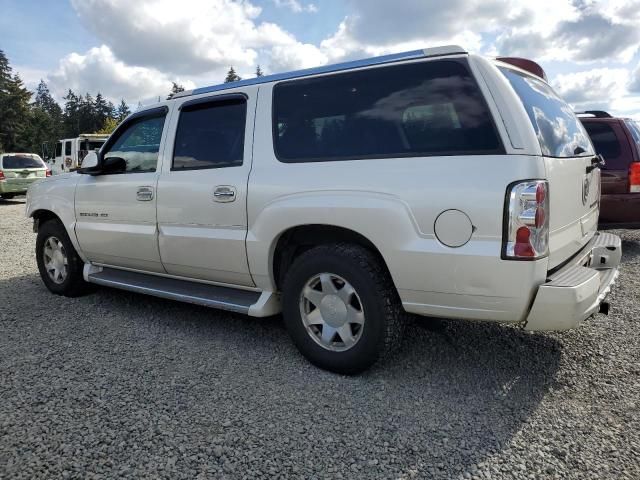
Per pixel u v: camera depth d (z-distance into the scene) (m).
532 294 2.62
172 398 2.96
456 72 2.85
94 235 4.62
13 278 6.02
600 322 4.16
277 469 2.31
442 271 2.74
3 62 63.03
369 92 3.13
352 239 3.23
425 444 2.50
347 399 2.94
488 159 2.64
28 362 3.49
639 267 6.06
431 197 2.74
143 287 4.29
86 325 4.25
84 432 2.61
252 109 3.61
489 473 2.28
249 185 3.47
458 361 3.44
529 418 2.73
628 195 6.25
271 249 3.42
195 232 3.83
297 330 3.37
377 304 3.01
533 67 3.60
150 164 4.21
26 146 65.38
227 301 3.71
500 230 2.58
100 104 111.12
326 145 3.23
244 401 2.92
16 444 2.51
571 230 3.12
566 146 3.27
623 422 2.68
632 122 6.46
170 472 2.29
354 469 2.31
